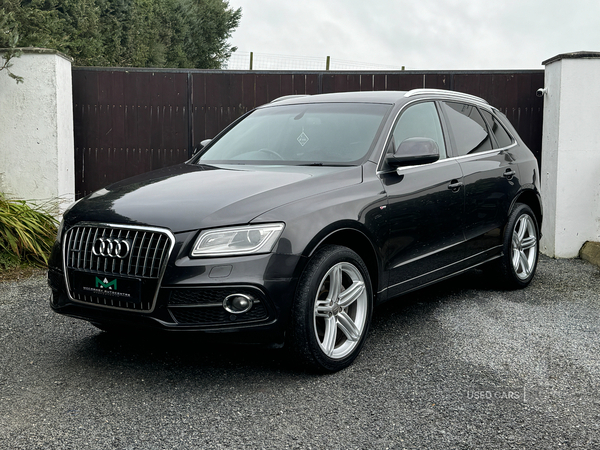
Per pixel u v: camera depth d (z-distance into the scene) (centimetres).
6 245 607
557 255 694
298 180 336
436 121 443
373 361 345
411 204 381
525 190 516
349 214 332
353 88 794
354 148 386
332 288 326
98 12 1867
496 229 481
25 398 293
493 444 246
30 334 393
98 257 308
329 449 243
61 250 325
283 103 476
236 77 799
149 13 2839
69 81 748
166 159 810
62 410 280
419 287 401
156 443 249
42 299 482
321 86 795
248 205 304
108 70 797
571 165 681
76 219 324
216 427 263
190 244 292
